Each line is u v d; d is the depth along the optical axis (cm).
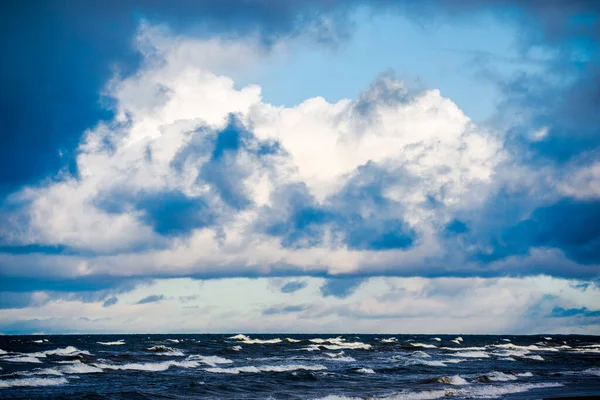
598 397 4125
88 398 3794
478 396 4234
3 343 10625
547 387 4831
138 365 6016
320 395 4250
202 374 5450
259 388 4538
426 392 4350
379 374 5788
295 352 9069
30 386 4438
